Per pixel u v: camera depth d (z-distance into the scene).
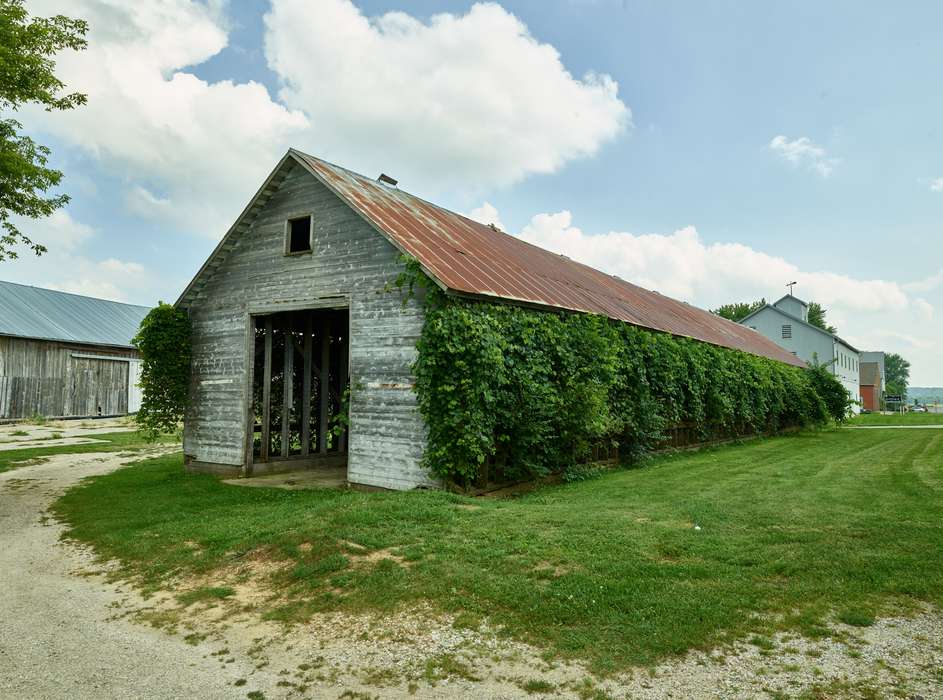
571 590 5.49
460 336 10.59
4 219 12.68
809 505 8.84
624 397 15.30
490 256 15.20
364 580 6.02
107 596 6.36
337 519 7.84
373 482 11.97
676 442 18.89
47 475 15.10
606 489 11.30
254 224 14.83
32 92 12.09
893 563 5.88
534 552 6.52
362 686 4.23
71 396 34.22
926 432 27.36
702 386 19.48
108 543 8.39
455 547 6.73
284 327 16.64
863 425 36.09
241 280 15.03
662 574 5.83
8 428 28.33
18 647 5.04
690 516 8.11
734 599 5.23
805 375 31.16
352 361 12.55
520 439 11.49
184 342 15.93
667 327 20.17
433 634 4.95
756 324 54.56
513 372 11.37
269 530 7.87
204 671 4.54
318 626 5.26
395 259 12.08
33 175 12.30
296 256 13.88
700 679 4.09
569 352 13.16
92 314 38.72
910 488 10.29
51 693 4.22
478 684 4.18
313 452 17.55
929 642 4.47
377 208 13.41
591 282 21.62
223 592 6.16
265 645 4.97
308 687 4.25
